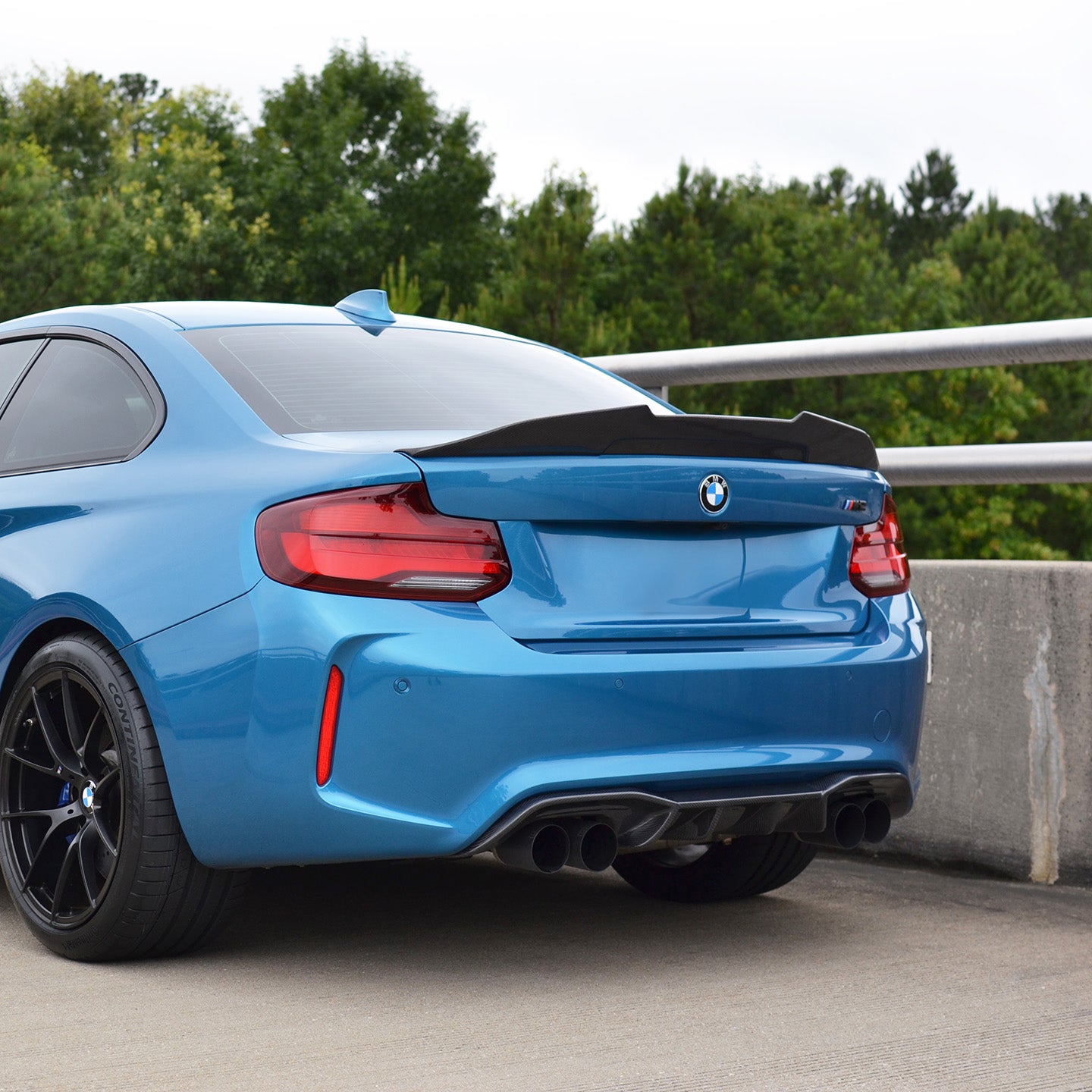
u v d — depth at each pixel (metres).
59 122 95.62
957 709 5.44
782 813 3.86
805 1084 3.03
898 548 4.32
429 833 3.47
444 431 4.00
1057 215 76.31
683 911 4.80
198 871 3.87
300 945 4.27
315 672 3.50
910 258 73.00
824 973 3.97
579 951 4.22
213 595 3.70
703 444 3.82
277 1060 3.17
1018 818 5.26
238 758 3.63
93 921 3.94
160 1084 3.01
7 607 4.28
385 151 76.06
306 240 69.50
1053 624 5.17
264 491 3.71
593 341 44.59
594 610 3.67
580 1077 3.06
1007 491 51.31
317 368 4.31
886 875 5.42
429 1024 3.46
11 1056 3.20
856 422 52.97
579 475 3.65
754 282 53.19
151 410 4.26
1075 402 53.62
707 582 3.86
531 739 3.50
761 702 3.80
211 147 71.06
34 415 4.71
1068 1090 3.01
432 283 71.25
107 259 61.41
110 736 4.03
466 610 3.53
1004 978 3.93
